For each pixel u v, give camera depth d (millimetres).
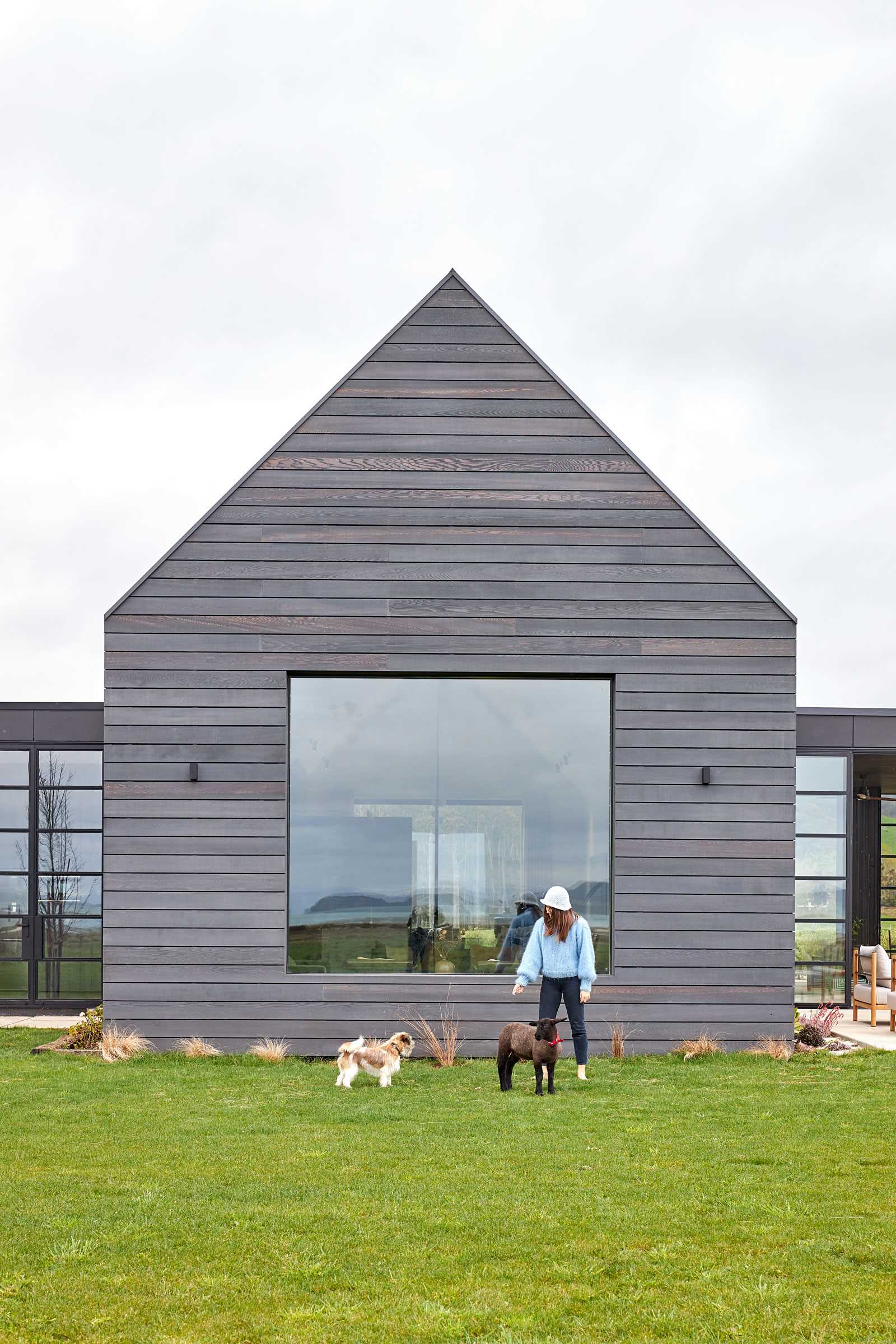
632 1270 4703
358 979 11359
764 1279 4590
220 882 11414
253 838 11445
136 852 11445
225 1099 8922
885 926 17766
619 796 11555
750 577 11711
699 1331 4094
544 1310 4281
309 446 11773
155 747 11523
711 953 11422
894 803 18688
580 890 11617
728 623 11703
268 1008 11305
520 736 11781
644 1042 11336
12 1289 4496
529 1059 9109
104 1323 4164
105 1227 5273
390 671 11633
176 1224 5305
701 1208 5531
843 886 14805
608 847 11664
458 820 11680
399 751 11719
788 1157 6613
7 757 15000
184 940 11367
